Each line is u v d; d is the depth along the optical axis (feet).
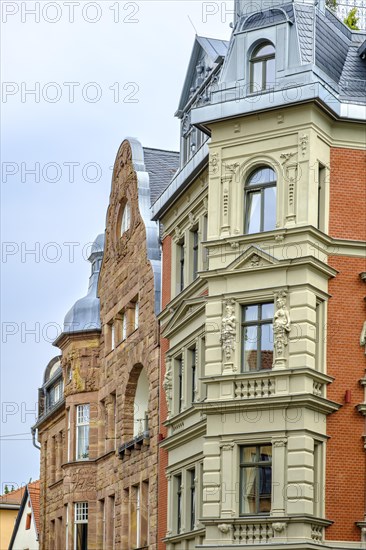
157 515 215.72
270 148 184.44
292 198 181.47
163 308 218.18
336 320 182.39
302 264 178.81
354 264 184.34
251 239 183.42
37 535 341.82
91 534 256.52
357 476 178.91
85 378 265.95
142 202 235.40
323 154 184.24
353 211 185.06
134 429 239.71
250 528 177.27
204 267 201.98
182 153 219.00
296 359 177.68
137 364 234.58
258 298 182.29
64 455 276.21
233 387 181.68
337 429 179.93
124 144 247.91
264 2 192.65
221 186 187.83
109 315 255.50
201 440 194.70
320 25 193.06
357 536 177.17
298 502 174.09
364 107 185.68
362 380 180.65
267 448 179.52
